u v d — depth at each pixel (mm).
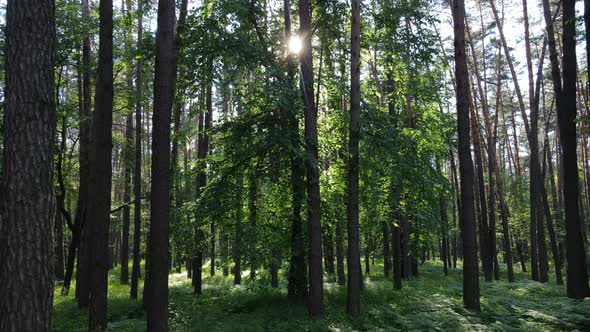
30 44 5160
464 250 13438
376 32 16188
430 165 19094
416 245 24812
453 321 11336
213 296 17578
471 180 13711
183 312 13805
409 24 16734
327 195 16031
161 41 9672
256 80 12781
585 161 39594
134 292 18922
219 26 13625
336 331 10766
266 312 13336
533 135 25828
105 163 10750
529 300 15016
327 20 15758
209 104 20141
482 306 13344
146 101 18969
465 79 14102
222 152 16125
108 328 11031
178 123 17734
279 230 15164
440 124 22938
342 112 17594
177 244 15320
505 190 43344
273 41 16422
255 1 15219
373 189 17109
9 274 4852
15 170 5000
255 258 14023
